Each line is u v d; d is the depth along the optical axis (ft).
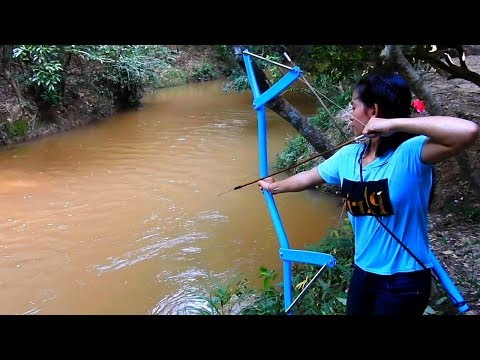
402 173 5.96
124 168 28.63
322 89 28.53
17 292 16.51
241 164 29.07
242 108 44.93
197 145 33.17
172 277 17.21
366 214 6.33
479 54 33.37
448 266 12.69
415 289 6.33
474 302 10.51
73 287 16.76
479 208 16.20
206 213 22.43
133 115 42.73
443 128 5.33
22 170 28.27
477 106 23.15
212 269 17.65
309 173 7.36
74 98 38.88
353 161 6.51
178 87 57.93
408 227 6.21
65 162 29.73
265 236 20.12
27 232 20.77
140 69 44.98
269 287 13.47
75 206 23.36
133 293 16.33
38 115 35.22
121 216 22.22
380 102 6.17
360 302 6.86
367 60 11.16
